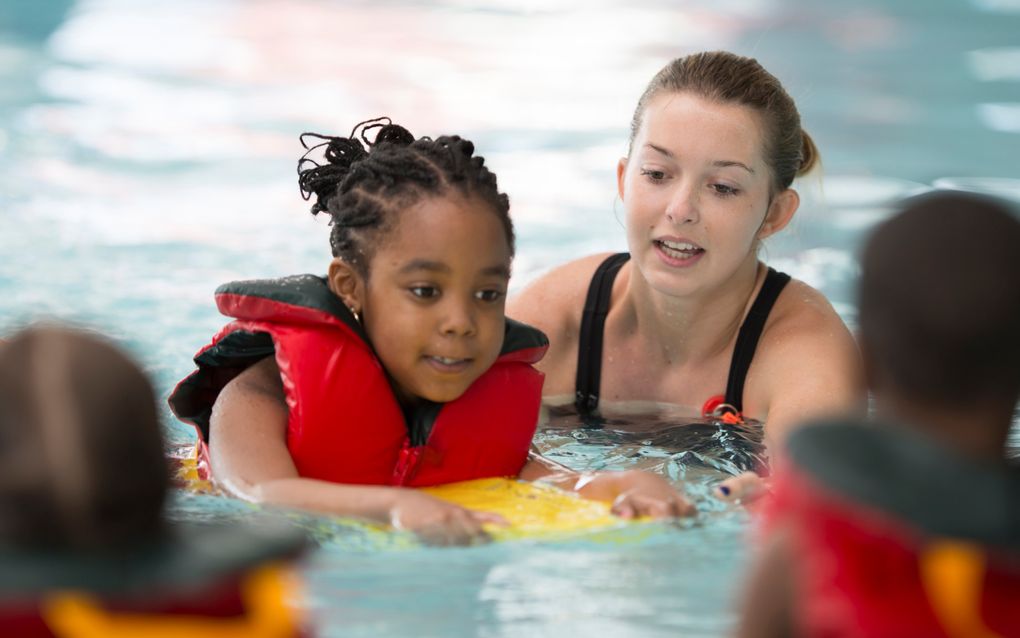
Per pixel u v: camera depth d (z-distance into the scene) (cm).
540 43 1358
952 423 221
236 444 399
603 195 902
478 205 399
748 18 1408
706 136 478
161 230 798
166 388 519
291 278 420
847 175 937
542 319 546
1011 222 224
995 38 1299
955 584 212
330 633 301
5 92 1134
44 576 206
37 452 209
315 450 401
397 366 405
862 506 210
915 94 1134
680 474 438
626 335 534
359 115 1092
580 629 304
